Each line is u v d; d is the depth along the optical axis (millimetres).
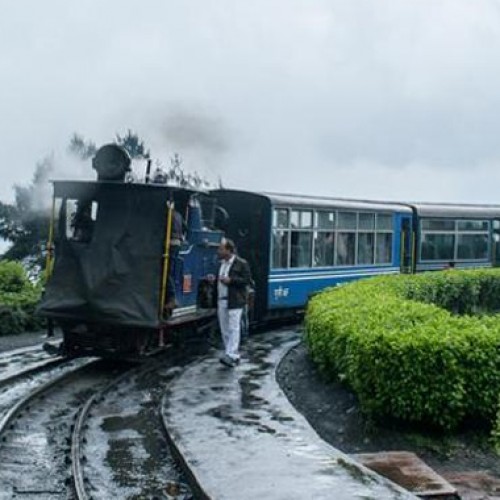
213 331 17438
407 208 26219
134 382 13750
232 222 19766
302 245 20781
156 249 14297
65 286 14641
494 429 8867
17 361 15508
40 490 8133
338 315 12172
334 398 11578
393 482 7777
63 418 11234
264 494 7305
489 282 23703
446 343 9352
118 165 14781
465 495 7629
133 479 8578
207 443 9211
